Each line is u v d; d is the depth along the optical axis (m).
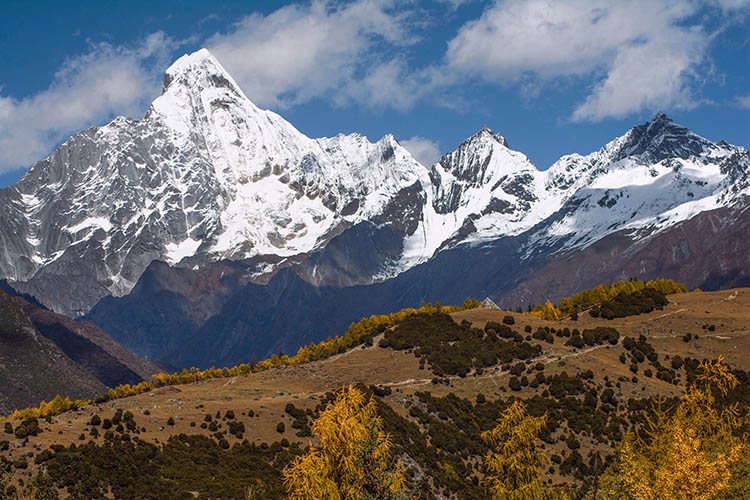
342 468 49.44
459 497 119.81
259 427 149.00
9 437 117.94
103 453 113.12
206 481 113.12
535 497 60.97
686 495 51.75
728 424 62.81
